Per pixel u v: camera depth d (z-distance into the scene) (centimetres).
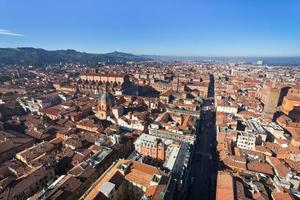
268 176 13688
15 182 12156
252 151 16988
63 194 10469
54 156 14712
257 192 11694
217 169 15812
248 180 12988
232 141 18525
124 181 12006
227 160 15200
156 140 15888
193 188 14225
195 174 15700
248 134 18600
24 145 16862
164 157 15338
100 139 16825
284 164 15012
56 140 17288
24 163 14275
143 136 16762
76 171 12612
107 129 19312
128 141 17450
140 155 15338
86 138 17550
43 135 18462
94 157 14238
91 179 12594
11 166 13650
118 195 11456
